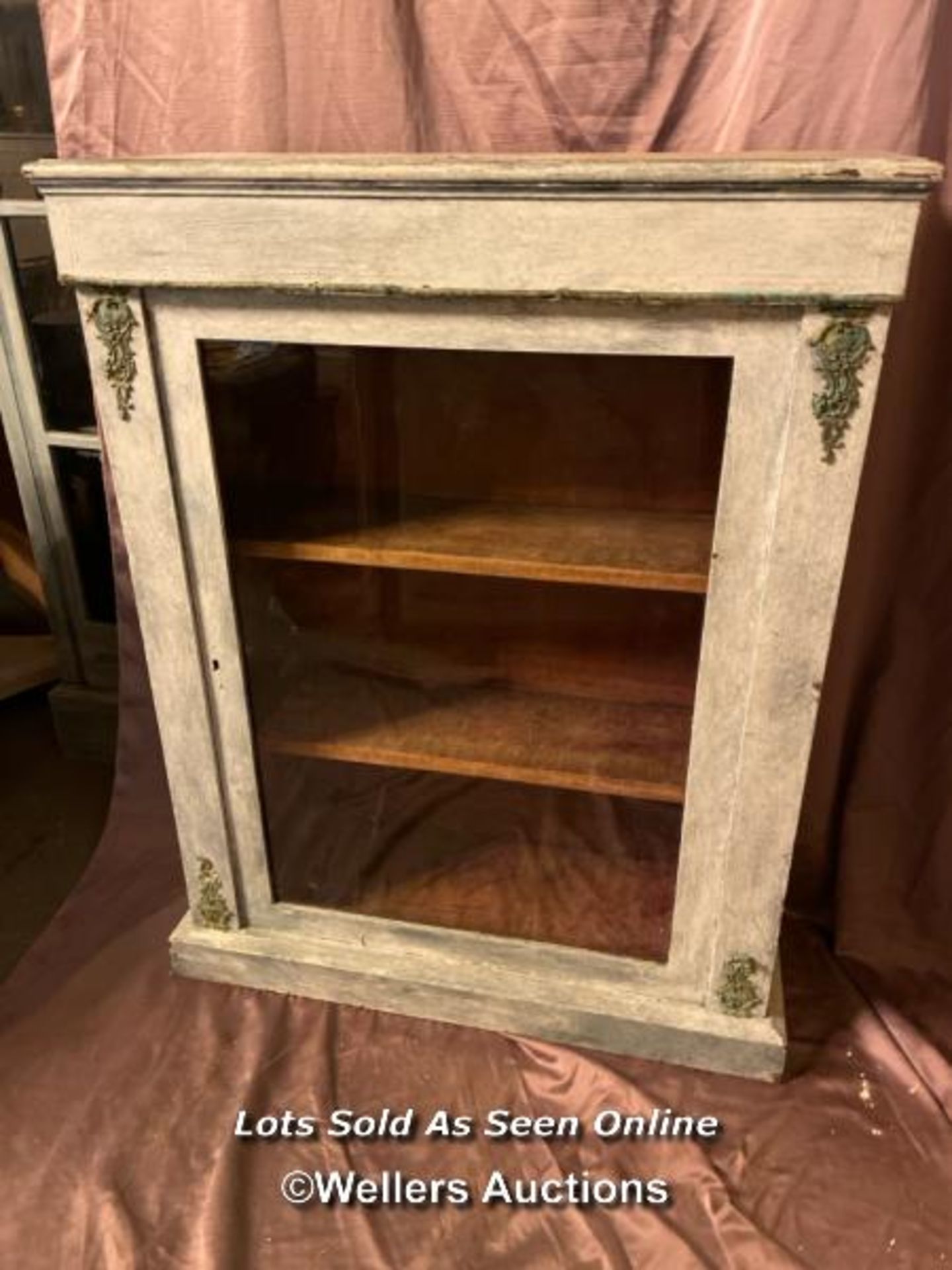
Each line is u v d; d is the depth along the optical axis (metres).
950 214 1.03
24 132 1.35
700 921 1.07
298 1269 0.94
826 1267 0.93
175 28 1.10
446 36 1.06
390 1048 1.16
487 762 1.07
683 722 1.02
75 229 0.86
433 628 1.10
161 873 1.42
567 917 1.16
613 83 1.05
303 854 1.21
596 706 1.09
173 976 1.25
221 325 0.89
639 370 0.87
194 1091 1.10
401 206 0.79
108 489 1.35
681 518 0.96
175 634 1.04
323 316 0.87
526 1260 0.94
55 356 1.47
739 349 0.80
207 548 0.99
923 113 0.99
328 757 1.12
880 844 1.29
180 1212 0.98
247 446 0.98
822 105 1.01
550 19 1.03
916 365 1.10
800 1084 1.11
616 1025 1.12
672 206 0.75
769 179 0.72
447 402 0.95
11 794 1.68
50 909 1.44
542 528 1.00
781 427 0.82
